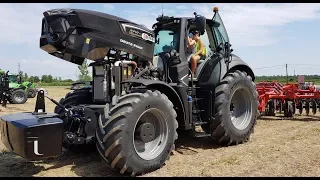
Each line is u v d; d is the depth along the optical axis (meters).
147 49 5.19
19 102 18.48
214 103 5.73
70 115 4.57
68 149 5.41
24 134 3.79
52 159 5.14
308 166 4.57
